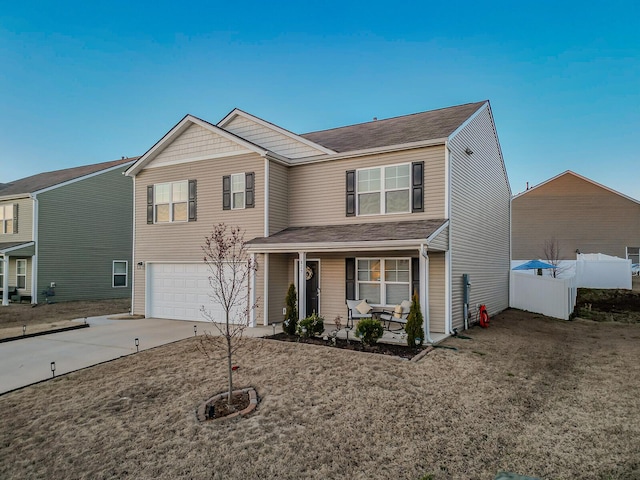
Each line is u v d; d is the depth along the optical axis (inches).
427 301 366.3
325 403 227.8
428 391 245.6
